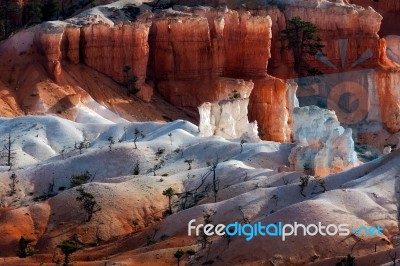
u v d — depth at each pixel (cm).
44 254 12312
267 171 13975
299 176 13475
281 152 15262
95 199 13425
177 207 13525
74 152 15788
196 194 13738
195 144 15688
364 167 13288
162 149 15538
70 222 13175
